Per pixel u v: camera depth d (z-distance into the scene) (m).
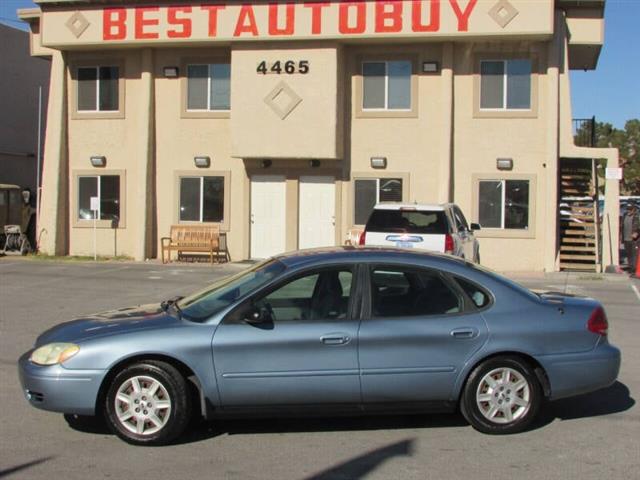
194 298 6.68
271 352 5.93
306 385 5.96
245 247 21.66
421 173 20.84
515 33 19.44
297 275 6.16
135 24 21.16
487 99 20.59
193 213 22.09
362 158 21.08
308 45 20.42
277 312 6.08
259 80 20.72
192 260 21.80
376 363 6.00
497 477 5.26
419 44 20.66
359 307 6.11
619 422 6.61
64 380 5.88
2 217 23.73
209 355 5.90
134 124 22.25
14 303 13.72
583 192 22.19
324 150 20.48
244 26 20.50
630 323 11.99
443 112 20.48
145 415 5.96
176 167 22.06
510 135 20.48
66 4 21.56
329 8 20.11
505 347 6.11
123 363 5.96
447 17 19.67
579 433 6.28
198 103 21.97
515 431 6.21
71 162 22.75
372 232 13.16
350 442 6.07
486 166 20.59
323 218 21.34
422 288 6.23
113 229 22.47
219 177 21.84
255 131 20.78
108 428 6.39
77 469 5.43
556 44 20.12
